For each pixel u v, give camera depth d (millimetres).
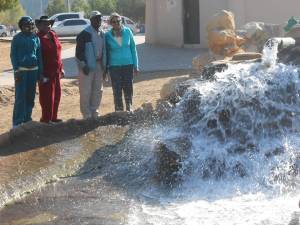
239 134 10656
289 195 8984
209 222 8180
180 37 29484
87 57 12727
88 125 12242
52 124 12156
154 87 18672
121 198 9273
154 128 11656
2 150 11367
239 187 9430
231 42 15023
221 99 10867
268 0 26969
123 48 13102
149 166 10312
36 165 10602
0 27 69125
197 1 28625
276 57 11703
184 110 11172
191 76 13531
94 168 10516
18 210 8977
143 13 81250
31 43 12219
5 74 24109
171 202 9047
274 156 10047
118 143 11359
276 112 10844
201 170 9883
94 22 12805
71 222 8469
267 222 8039
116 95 13211
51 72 12586
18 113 12430
